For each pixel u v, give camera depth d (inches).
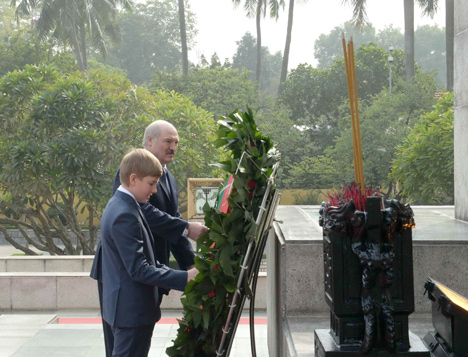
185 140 517.3
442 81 2440.9
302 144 967.0
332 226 79.9
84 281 297.9
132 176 105.5
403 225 79.8
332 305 81.7
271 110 959.0
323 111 1079.0
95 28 1217.4
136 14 1987.0
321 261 125.5
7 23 1784.0
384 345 78.9
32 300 296.7
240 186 97.8
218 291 99.5
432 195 424.2
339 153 834.8
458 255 122.7
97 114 487.5
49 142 463.8
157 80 1029.8
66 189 474.0
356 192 81.6
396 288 81.1
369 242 78.6
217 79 989.8
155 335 221.9
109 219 104.4
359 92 1051.3
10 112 493.0
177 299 295.4
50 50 1294.3
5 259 396.8
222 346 99.2
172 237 125.7
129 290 104.6
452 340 86.6
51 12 1162.6
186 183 543.5
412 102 815.1
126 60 2018.9
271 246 168.9
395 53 1074.7
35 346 203.8
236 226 98.0
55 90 481.7
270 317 176.4
